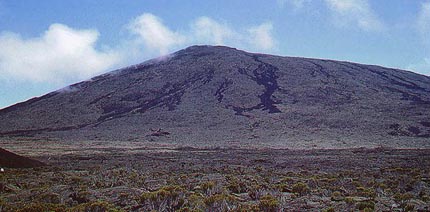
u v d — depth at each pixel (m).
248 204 12.88
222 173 26.00
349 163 34.62
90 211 11.77
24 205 13.63
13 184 19.94
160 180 20.70
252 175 24.06
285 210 12.20
